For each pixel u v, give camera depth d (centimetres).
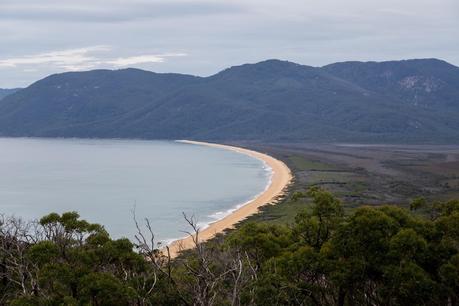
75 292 2188
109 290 2153
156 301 2277
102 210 10269
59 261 2355
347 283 2470
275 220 8500
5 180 15575
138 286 2288
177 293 2297
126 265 2514
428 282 2342
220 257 2778
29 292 2191
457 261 2361
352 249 2517
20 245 2609
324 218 2948
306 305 2608
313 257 2583
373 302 2609
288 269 2584
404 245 2433
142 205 10912
